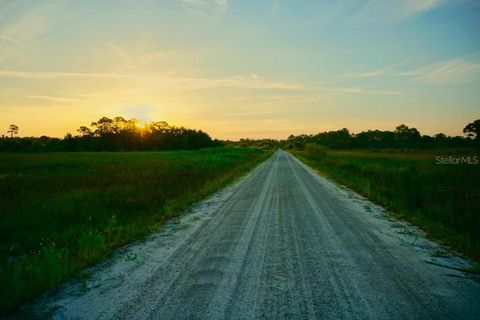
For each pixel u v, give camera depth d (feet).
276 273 15.89
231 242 21.53
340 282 14.65
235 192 46.19
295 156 202.28
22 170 88.22
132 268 17.33
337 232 23.35
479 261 17.12
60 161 127.85
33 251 21.79
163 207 33.01
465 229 22.75
